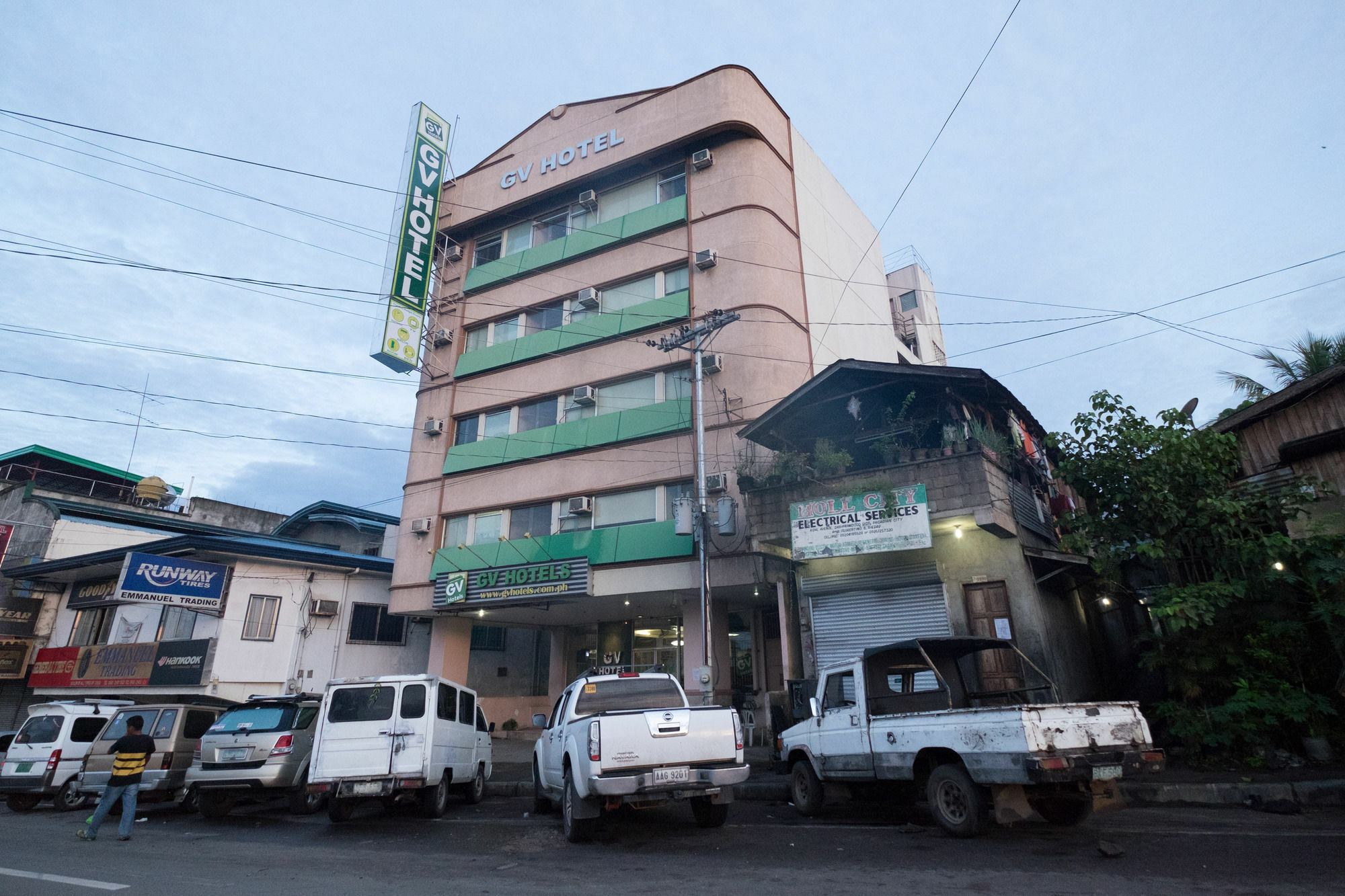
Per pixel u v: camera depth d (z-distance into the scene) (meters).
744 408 18.23
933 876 5.76
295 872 6.82
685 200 21.55
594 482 20.08
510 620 23.39
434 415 24.14
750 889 5.61
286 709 11.75
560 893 5.70
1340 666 10.29
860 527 13.16
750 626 20.67
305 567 22.16
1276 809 7.93
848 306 25.05
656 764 7.77
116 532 26.75
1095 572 14.19
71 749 12.98
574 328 22.08
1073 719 6.76
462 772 11.37
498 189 25.39
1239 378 20.20
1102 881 5.39
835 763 8.70
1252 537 11.22
